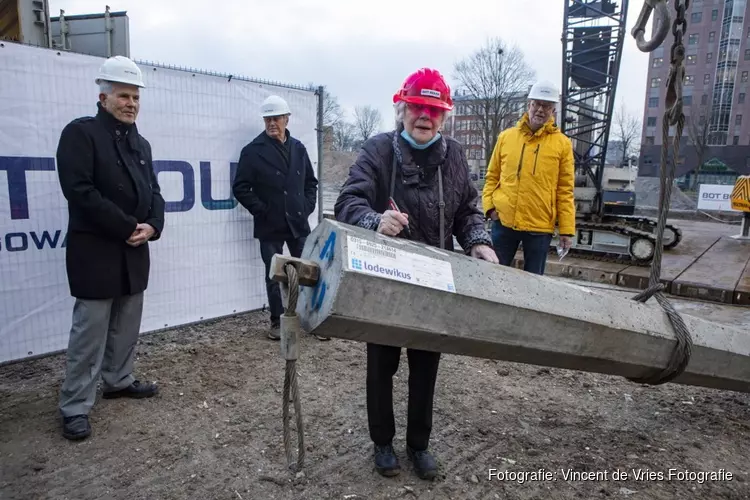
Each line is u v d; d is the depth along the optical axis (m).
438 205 2.45
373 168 2.42
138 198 3.06
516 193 4.53
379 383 2.51
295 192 4.50
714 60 60.62
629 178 11.55
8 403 3.29
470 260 2.00
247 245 4.96
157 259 4.33
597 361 2.24
